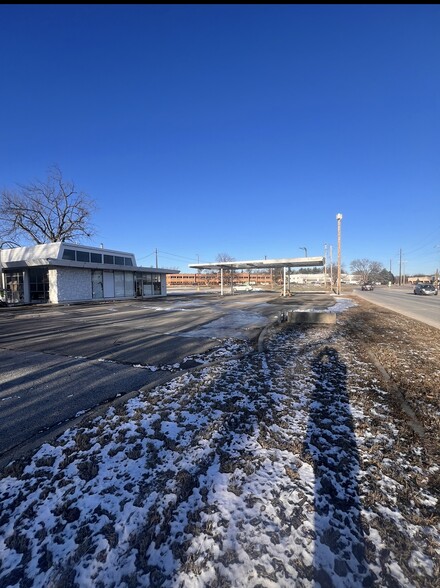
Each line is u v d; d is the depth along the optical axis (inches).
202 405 147.7
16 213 1190.3
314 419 132.8
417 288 1445.6
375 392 163.3
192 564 67.3
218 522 77.9
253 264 1279.5
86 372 209.6
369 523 77.6
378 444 113.7
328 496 86.8
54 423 135.7
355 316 517.7
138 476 96.4
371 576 64.6
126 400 155.9
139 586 63.3
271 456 105.7
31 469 101.0
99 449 111.9
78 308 762.8
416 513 81.1
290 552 69.8
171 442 115.2
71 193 1304.1
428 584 63.0
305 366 210.4
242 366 212.4
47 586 63.3
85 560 68.9
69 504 85.1
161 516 80.3
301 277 4333.2
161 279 1428.4
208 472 97.5
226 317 541.3
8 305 888.3
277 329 376.2
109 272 1127.6
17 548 72.1
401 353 250.4
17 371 212.8
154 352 267.4
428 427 127.1
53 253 941.8
